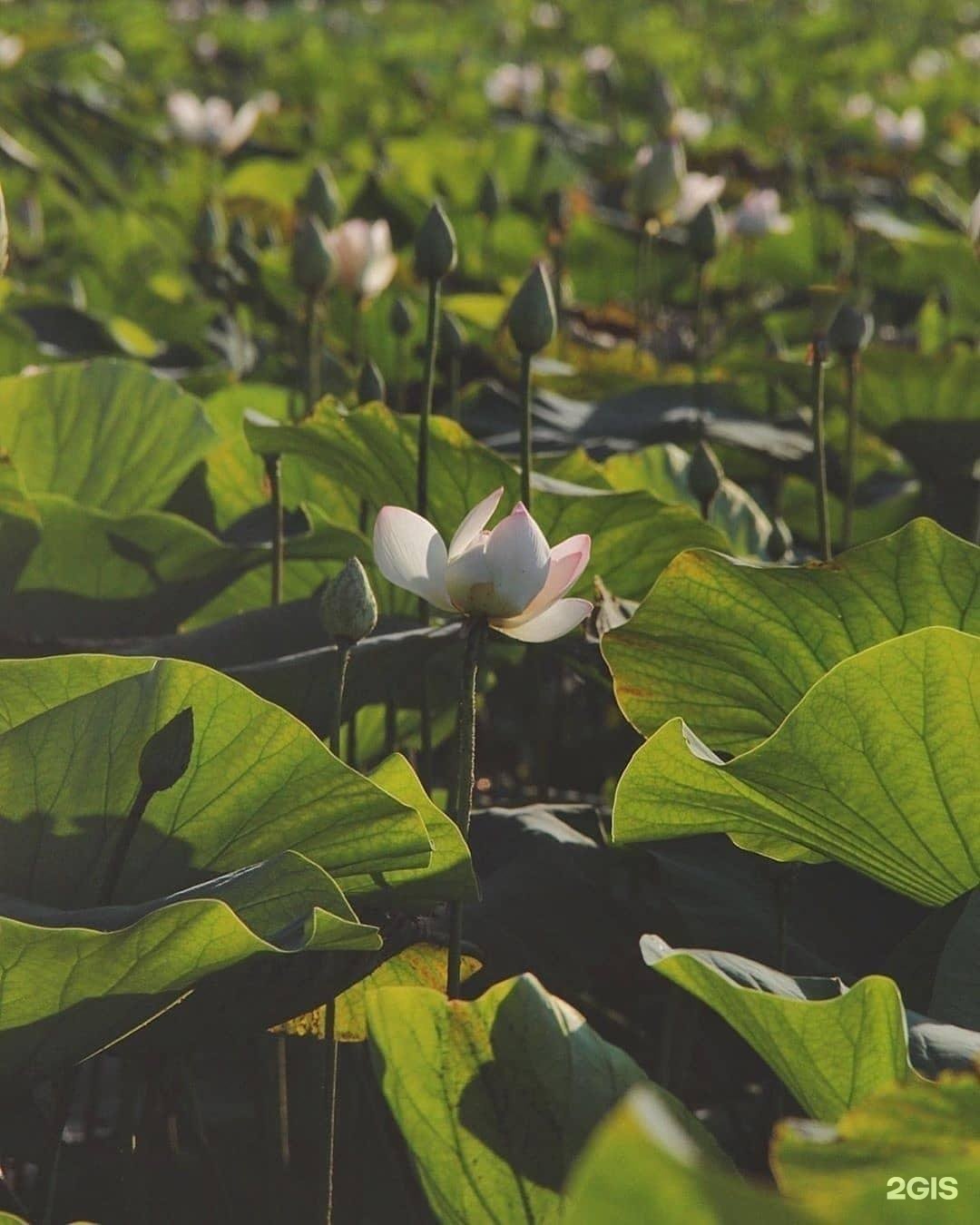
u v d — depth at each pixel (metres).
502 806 4.91
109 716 3.85
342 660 3.92
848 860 4.03
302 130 13.70
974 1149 3.39
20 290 7.45
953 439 6.05
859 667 3.81
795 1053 3.58
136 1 22.33
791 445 5.99
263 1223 4.16
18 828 3.86
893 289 9.77
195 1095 4.25
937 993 3.86
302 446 4.70
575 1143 3.56
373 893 3.93
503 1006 3.58
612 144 14.54
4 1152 4.09
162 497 5.21
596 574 4.66
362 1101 4.25
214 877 3.88
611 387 6.52
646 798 3.98
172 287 8.91
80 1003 3.64
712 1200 2.88
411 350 7.08
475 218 9.66
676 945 4.30
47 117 10.91
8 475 4.60
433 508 4.68
